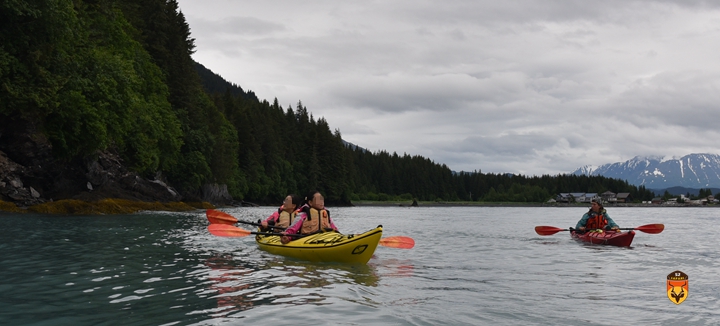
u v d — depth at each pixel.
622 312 5.38
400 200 148.50
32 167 28.67
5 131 27.73
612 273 8.27
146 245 11.65
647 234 18.67
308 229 10.42
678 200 190.25
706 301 5.98
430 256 10.58
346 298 5.70
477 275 7.95
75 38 32.47
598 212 15.20
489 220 33.31
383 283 6.98
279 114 110.25
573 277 7.82
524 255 10.96
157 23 57.72
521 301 5.90
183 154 55.81
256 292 6.07
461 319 4.94
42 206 25.03
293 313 4.96
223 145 66.12
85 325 4.58
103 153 36.06
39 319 4.80
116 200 31.59
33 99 26.41
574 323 4.91
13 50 26.81
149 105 46.59
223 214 12.91
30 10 26.19
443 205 155.75
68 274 7.41
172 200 42.25
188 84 59.56
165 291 6.13
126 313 5.01
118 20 46.81
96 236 13.63
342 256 8.95
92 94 31.91
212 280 6.96
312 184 97.19
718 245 13.77
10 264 8.38
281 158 96.50
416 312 5.14
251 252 10.58
